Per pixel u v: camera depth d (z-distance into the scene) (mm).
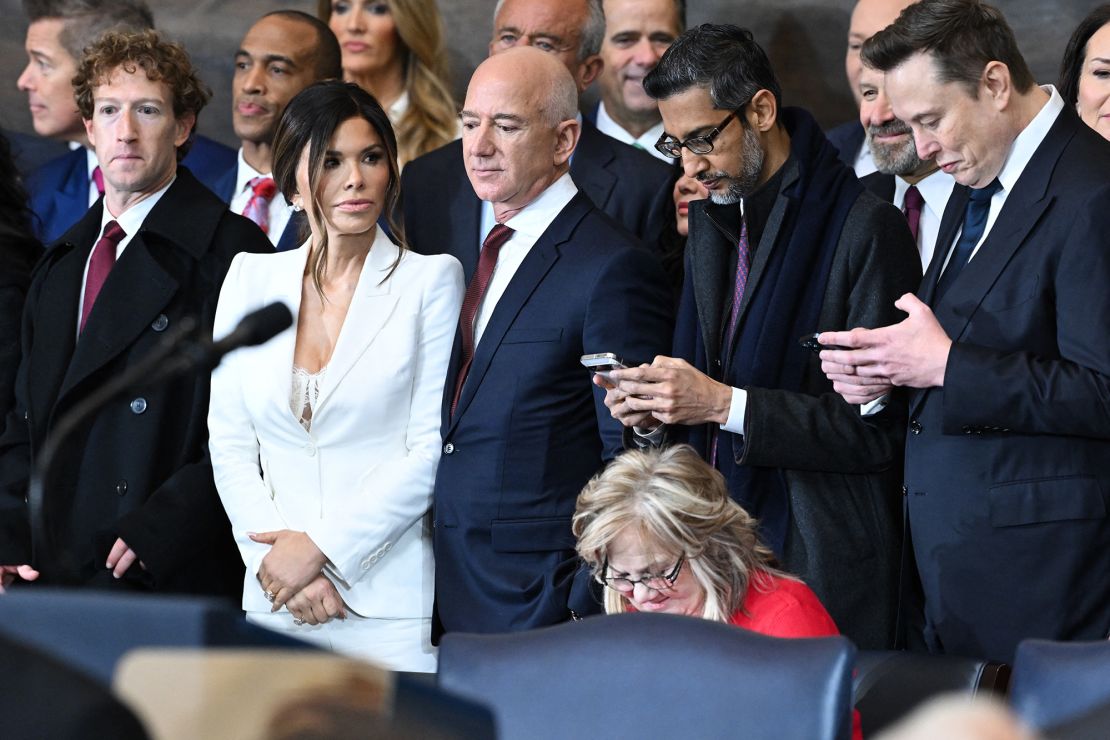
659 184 14805
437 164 14461
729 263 12172
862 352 10773
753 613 8734
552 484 11922
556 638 6562
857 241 11578
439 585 12141
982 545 10742
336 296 12461
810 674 6047
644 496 8711
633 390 11102
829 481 11586
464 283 12961
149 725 3791
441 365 12438
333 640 12016
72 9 17578
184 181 13648
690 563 8711
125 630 4324
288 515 12016
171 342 6543
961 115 10789
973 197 11266
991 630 10734
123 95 13320
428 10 17172
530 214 12531
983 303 10812
